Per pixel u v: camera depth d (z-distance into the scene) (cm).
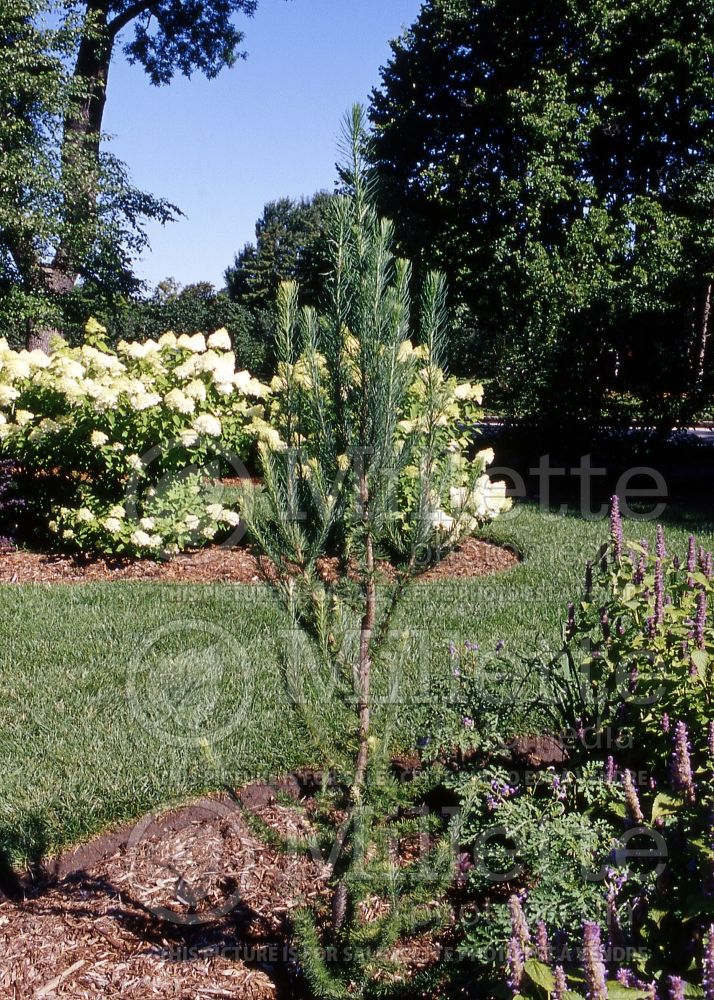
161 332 2964
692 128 1603
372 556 248
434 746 332
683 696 288
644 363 1384
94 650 535
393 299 245
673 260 1370
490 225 1608
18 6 1588
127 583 707
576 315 1371
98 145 1812
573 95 1584
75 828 341
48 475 804
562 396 1383
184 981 267
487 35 1661
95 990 263
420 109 1752
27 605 629
